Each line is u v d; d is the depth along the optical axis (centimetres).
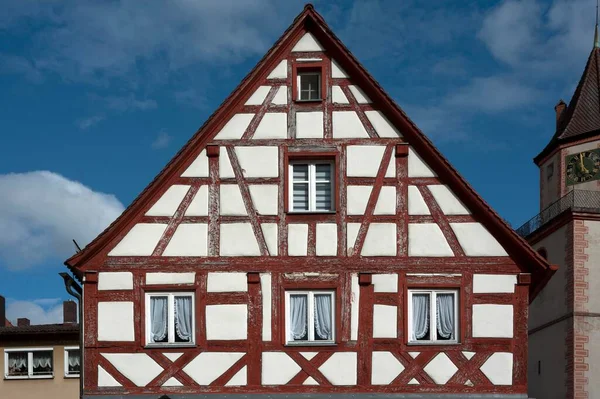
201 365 1711
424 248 1752
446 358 1708
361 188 1780
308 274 1745
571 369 2748
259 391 1697
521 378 1695
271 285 1742
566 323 2811
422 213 1764
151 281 1744
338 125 1809
